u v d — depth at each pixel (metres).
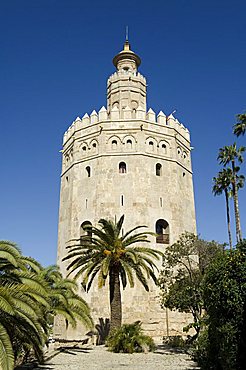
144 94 48.78
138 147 41.41
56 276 28.53
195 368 19.23
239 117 35.22
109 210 38.97
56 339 36.69
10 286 15.91
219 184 45.56
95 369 19.22
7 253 15.98
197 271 29.52
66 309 25.94
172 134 44.06
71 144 45.69
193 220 43.94
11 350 13.39
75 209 41.41
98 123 42.97
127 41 51.91
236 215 41.41
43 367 20.08
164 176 41.66
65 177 45.75
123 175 40.41
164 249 38.34
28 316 15.20
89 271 29.27
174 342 32.78
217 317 15.05
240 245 15.95
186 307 28.34
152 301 35.94
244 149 43.56
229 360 13.91
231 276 14.79
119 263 30.02
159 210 39.78
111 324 29.75
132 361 22.61
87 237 30.92
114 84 48.53
